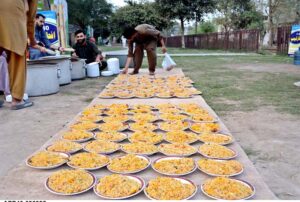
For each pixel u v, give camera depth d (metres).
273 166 2.44
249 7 24.70
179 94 4.68
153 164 2.14
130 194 1.74
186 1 25.11
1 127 3.46
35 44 5.21
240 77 7.30
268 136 3.12
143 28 6.82
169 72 7.58
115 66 7.90
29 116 3.91
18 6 3.93
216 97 4.94
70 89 5.88
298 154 2.67
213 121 3.24
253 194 1.75
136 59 7.15
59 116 3.90
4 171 2.36
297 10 19.88
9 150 2.79
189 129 3.00
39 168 2.12
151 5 31.22
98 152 2.38
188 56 15.15
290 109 4.16
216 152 2.32
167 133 2.79
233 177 1.99
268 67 9.70
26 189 1.87
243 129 3.34
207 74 7.88
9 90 4.68
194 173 2.04
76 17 33.94
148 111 3.65
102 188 1.79
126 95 4.66
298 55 10.50
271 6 19.00
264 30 20.03
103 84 6.46
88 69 7.42
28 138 3.09
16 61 4.11
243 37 19.75
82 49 7.82
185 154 2.30
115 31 33.84
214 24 34.00
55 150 2.40
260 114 3.92
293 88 5.77
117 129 2.95
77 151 2.43
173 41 32.56
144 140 2.62
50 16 7.76
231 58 13.69
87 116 3.40
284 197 1.98
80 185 1.83
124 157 2.21
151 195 1.72
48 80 5.26
